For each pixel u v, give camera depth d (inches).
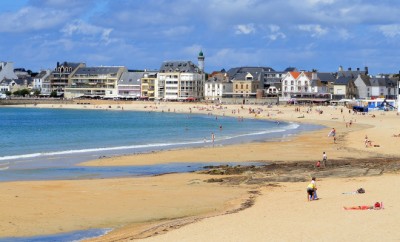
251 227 1172.5
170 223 1315.2
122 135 4473.4
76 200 1641.2
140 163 2610.7
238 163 2610.7
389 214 1235.2
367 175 2044.8
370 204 1378.0
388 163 2411.4
